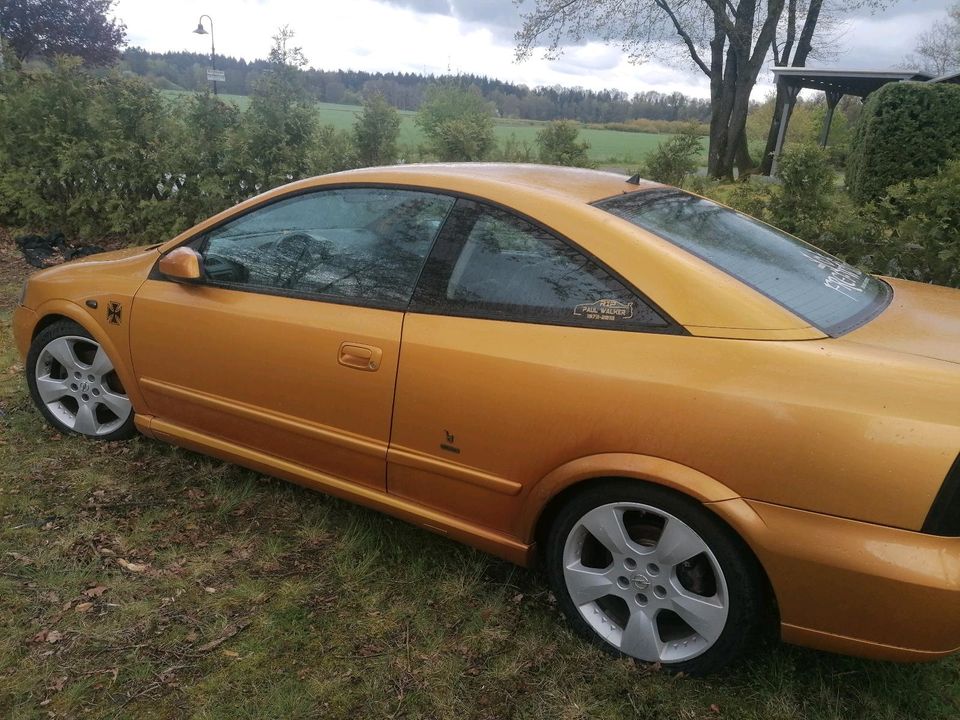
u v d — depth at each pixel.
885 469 1.97
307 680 2.39
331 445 2.95
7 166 9.19
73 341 3.81
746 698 2.37
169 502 3.40
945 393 2.00
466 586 2.87
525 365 2.45
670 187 3.22
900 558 1.97
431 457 2.71
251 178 8.62
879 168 11.42
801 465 2.06
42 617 2.62
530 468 2.49
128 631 2.57
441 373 2.61
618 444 2.30
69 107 8.99
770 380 2.14
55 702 2.27
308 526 3.24
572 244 2.51
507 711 2.31
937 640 2.01
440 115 14.13
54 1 23.88
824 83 22.45
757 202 5.52
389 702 2.33
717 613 2.29
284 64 8.62
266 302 3.08
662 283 2.36
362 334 2.79
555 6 22.03
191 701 2.29
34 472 3.58
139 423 3.62
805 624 2.17
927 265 4.86
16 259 8.52
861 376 2.09
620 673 2.44
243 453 3.28
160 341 3.38
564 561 2.55
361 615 2.71
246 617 2.67
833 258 3.15
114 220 8.83
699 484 2.18
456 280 2.69
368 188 2.99
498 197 2.69
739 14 21.31
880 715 2.30
